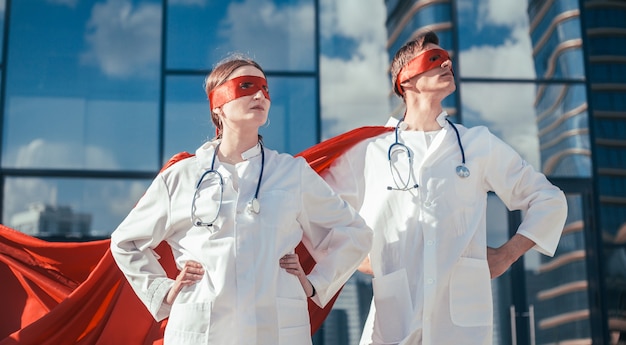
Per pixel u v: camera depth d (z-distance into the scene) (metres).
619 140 7.00
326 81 6.91
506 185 3.11
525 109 7.02
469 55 7.05
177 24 6.89
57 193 6.62
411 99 3.16
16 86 6.71
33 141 6.65
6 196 6.58
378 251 3.04
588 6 7.20
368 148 3.21
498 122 6.97
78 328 3.60
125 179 6.68
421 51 3.09
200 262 2.72
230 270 2.65
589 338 6.61
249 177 2.80
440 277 2.88
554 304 6.64
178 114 6.78
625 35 7.16
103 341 3.60
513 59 7.07
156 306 2.79
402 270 2.96
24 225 6.56
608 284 6.73
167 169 2.88
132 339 3.60
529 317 6.60
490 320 2.92
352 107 6.88
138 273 2.84
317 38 6.95
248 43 6.91
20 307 3.73
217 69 2.91
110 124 6.73
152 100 6.78
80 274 3.75
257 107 2.83
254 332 2.60
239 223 2.70
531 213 3.07
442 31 7.06
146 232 2.83
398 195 3.03
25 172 6.61
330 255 2.84
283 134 6.80
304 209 2.87
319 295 2.80
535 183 3.13
